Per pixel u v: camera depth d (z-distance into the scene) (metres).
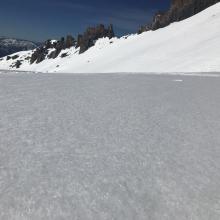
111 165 5.61
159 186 4.98
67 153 6.02
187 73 39.34
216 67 59.59
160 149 6.74
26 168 5.14
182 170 5.69
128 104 12.27
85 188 4.64
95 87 17.73
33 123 8.16
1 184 4.51
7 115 8.89
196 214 4.35
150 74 34.06
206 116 10.70
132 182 5.00
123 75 30.23
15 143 6.35
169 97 14.98
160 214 4.23
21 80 19.80
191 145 7.21
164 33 147.38
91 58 185.00
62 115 9.45
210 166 5.99
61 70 190.00
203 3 159.88
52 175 4.96
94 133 7.61
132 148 6.65
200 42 94.44
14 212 3.86
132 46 150.88
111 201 4.36
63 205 4.12
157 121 9.46
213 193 4.97
